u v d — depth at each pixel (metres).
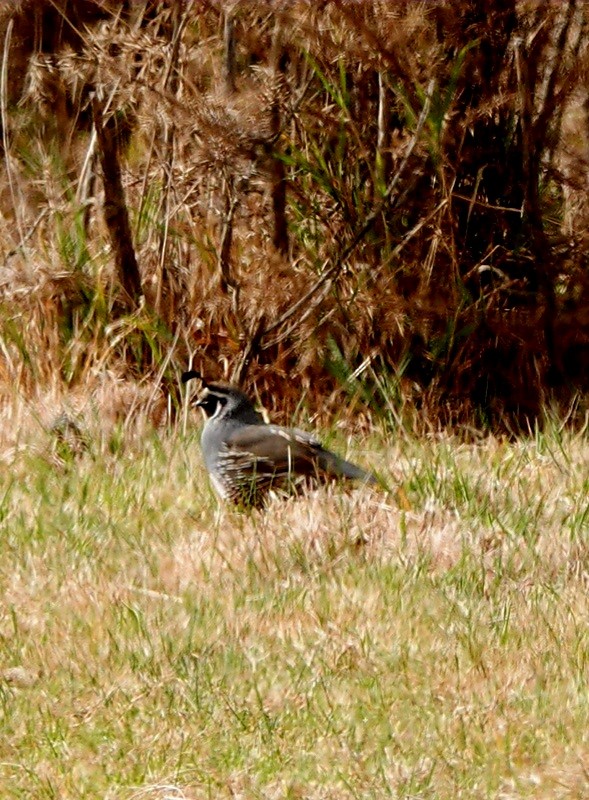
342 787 7.72
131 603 9.80
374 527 10.90
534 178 13.66
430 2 13.19
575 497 11.54
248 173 13.31
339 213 13.62
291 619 9.63
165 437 13.06
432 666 9.06
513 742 8.21
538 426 13.71
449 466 12.04
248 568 10.36
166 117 13.06
